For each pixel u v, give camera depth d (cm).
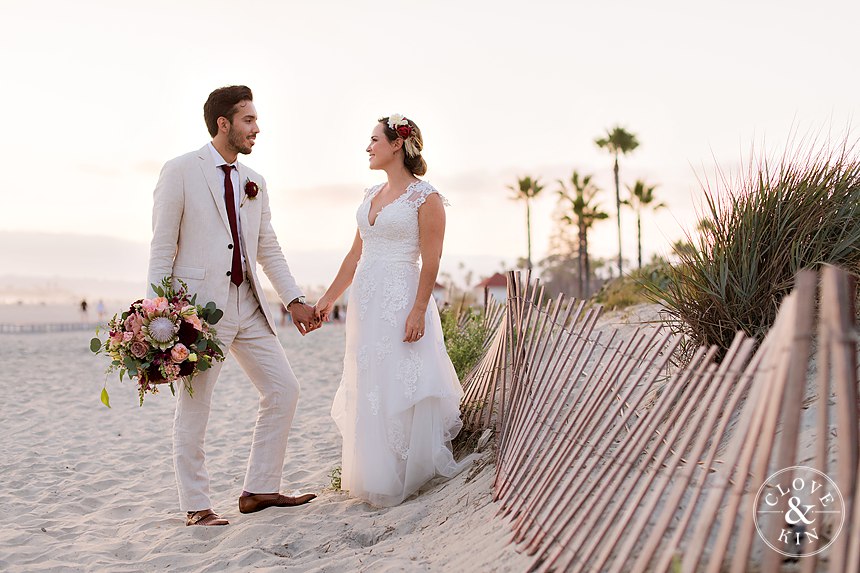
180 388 403
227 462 568
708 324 359
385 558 310
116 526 415
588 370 449
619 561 219
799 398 172
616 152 4231
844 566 161
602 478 276
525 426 347
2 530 404
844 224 348
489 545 291
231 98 401
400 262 416
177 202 397
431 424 415
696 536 196
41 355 1619
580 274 4591
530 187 4828
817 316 323
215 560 336
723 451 282
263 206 437
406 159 424
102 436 684
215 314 389
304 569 314
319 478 497
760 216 361
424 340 418
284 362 424
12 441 666
